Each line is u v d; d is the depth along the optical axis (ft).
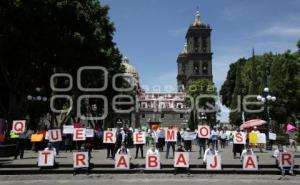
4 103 129.80
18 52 105.70
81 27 110.01
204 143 88.63
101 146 137.59
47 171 68.69
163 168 71.56
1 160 83.05
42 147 97.55
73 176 66.39
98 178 65.31
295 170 69.92
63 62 114.52
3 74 115.03
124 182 60.64
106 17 142.10
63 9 102.12
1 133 94.38
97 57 122.83
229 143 171.01
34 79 122.31
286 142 157.69
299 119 219.20
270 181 62.80
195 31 465.88
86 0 115.14
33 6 96.68
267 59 254.88
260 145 121.70
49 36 103.40
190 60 463.42
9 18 96.68
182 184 58.59
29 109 148.87
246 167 69.67
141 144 90.48
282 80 205.77
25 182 61.00
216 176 67.21
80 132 74.59
